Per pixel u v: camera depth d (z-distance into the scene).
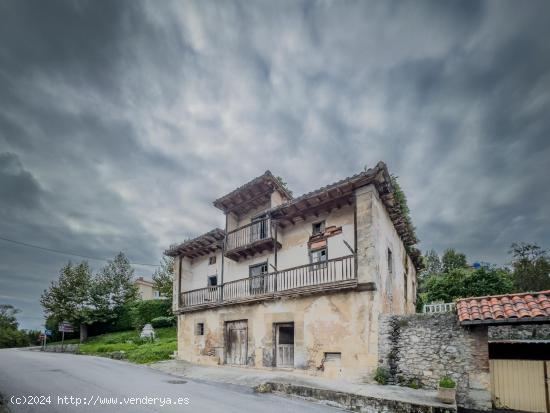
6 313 58.38
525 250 27.03
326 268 13.66
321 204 14.04
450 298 18.73
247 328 15.42
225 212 18.98
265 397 9.71
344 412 8.50
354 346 11.36
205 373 13.61
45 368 14.51
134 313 32.41
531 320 7.95
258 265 17.09
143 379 12.10
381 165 11.81
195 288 20.67
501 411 8.43
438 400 8.18
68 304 31.98
